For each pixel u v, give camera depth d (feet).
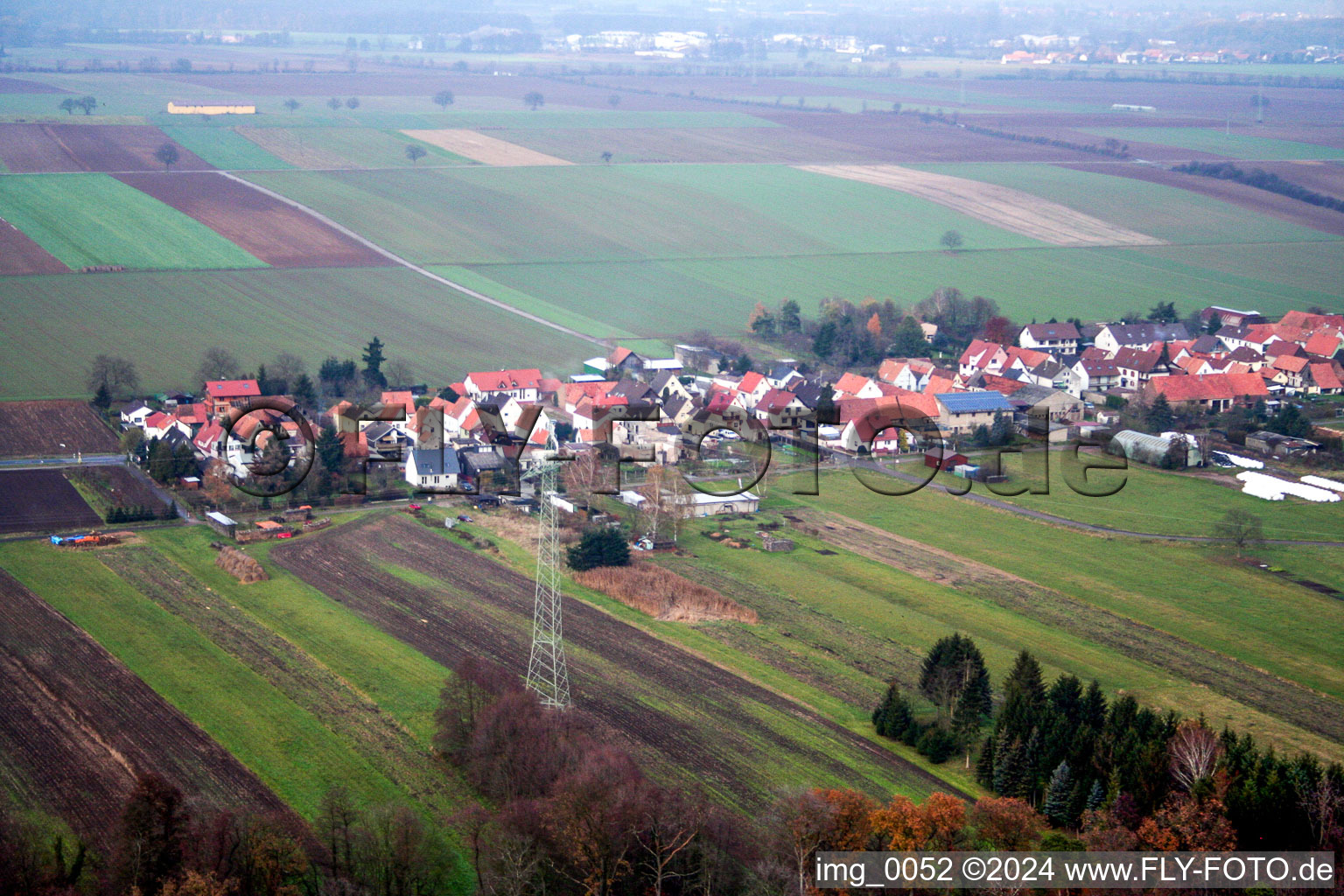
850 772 325.62
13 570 450.30
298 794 306.76
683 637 409.08
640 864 272.72
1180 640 418.72
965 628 423.64
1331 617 440.45
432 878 275.18
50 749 324.60
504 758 306.14
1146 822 281.95
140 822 264.11
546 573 463.01
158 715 344.90
